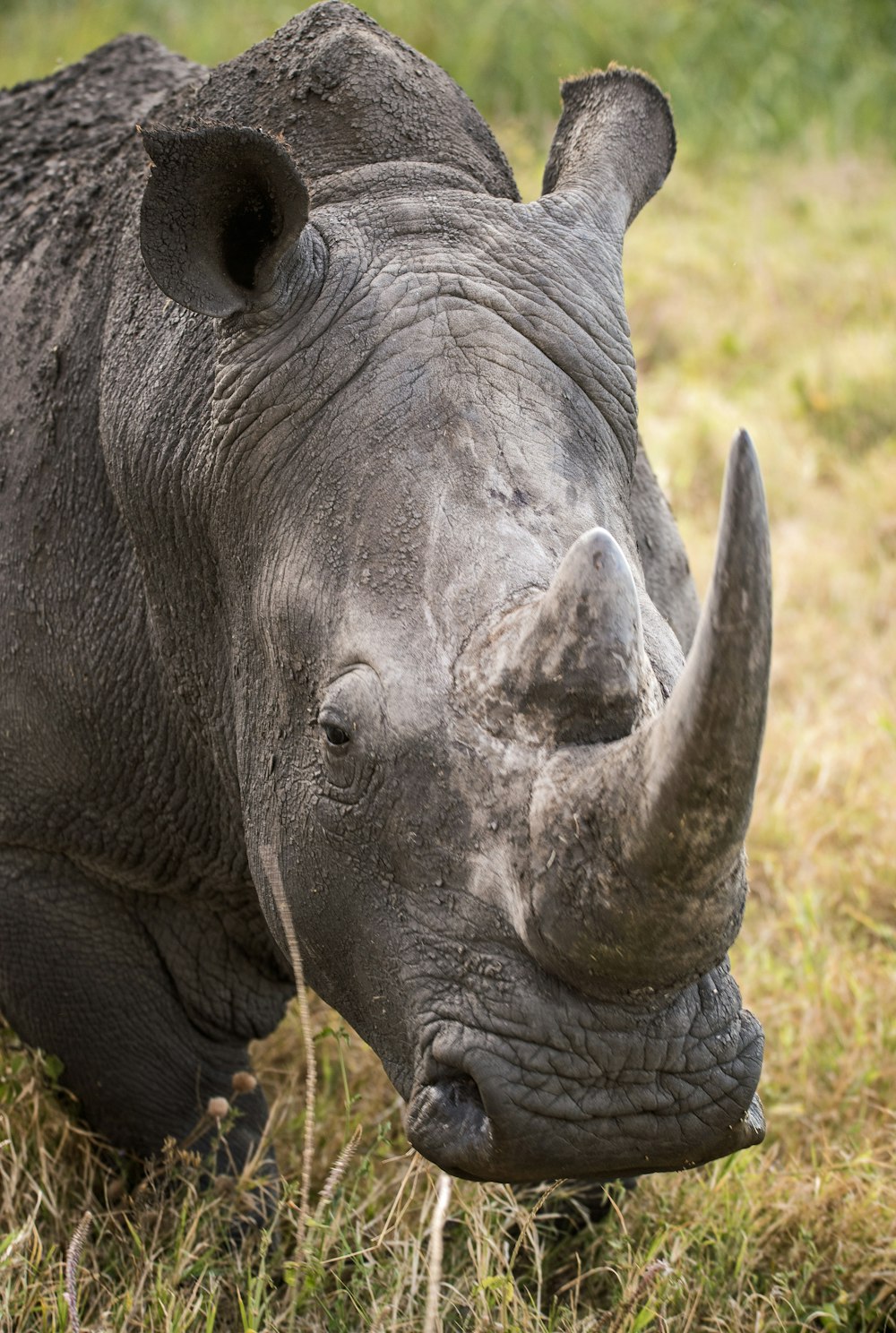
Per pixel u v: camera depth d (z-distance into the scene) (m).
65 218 13.25
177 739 11.88
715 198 37.06
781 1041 14.95
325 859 9.63
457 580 9.00
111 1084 12.93
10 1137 12.29
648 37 40.28
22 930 12.68
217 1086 13.12
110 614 11.90
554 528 9.16
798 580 23.00
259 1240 12.20
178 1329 10.91
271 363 9.93
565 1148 8.73
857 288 32.31
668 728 7.48
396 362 9.66
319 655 9.53
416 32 38.84
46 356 12.52
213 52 38.00
